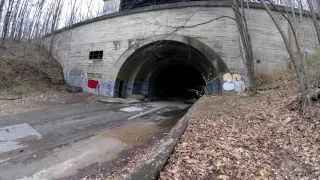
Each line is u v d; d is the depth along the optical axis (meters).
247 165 5.76
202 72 23.31
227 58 17.41
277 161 6.01
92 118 13.48
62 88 24.38
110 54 22.02
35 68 24.42
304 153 6.25
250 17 17.36
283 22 17.44
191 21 18.28
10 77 21.88
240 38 15.05
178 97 30.30
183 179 5.11
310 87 10.23
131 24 20.75
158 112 16.64
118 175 6.12
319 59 13.52
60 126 11.44
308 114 8.47
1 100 17.09
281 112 9.59
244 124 8.83
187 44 18.30
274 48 17.28
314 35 17.08
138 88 25.12
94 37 23.38
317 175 5.11
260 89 14.80
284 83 14.24
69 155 7.77
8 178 6.12
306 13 15.88
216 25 17.72
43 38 30.56
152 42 19.39
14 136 9.64
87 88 23.77
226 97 14.76
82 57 24.41
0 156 7.55
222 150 6.52
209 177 5.23
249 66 14.29
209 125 8.84
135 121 13.24
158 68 26.19
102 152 8.08
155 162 5.56
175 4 18.70
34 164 7.02
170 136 7.59
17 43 29.22
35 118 12.77
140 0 22.94
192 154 6.25
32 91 21.53
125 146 8.70
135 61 22.09
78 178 6.15
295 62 9.23
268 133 7.78
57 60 27.44
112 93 21.86
